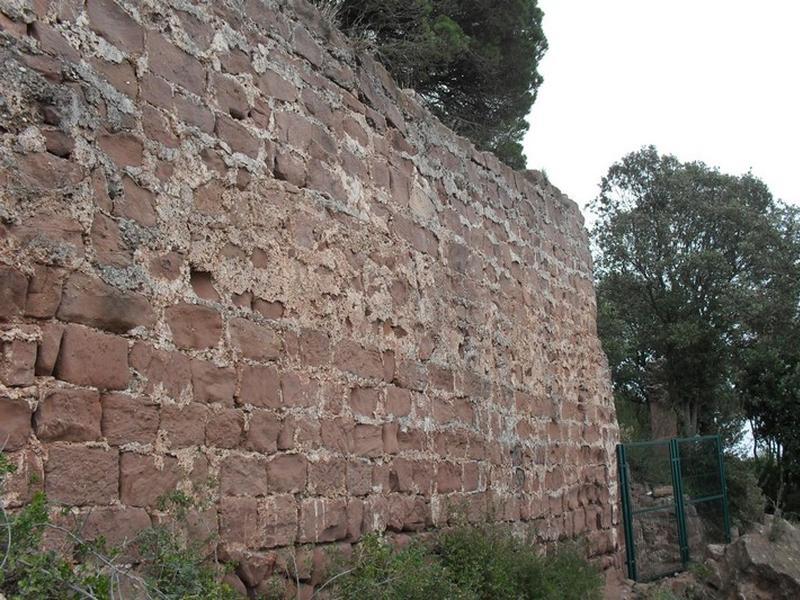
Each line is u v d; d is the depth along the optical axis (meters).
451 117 18.27
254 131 5.41
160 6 4.79
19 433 3.66
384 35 15.76
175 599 3.85
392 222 6.96
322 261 5.91
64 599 3.35
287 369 5.38
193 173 4.84
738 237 24.20
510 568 7.04
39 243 3.83
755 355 23.39
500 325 8.69
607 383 11.50
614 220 25.22
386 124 7.14
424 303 7.27
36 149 3.89
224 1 5.33
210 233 4.91
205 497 4.59
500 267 8.91
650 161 25.62
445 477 7.18
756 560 9.95
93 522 3.93
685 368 23.67
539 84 20.20
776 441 24.64
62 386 3.87
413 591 5.54
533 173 10.32
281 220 5.54
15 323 3.71
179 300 4.61
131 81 4.50
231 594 4.25
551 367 9.83
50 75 4.00
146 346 4.34
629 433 21.91
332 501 5.64
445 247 7.81
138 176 4.45
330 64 6.41
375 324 6.49
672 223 24.70
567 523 9.54
